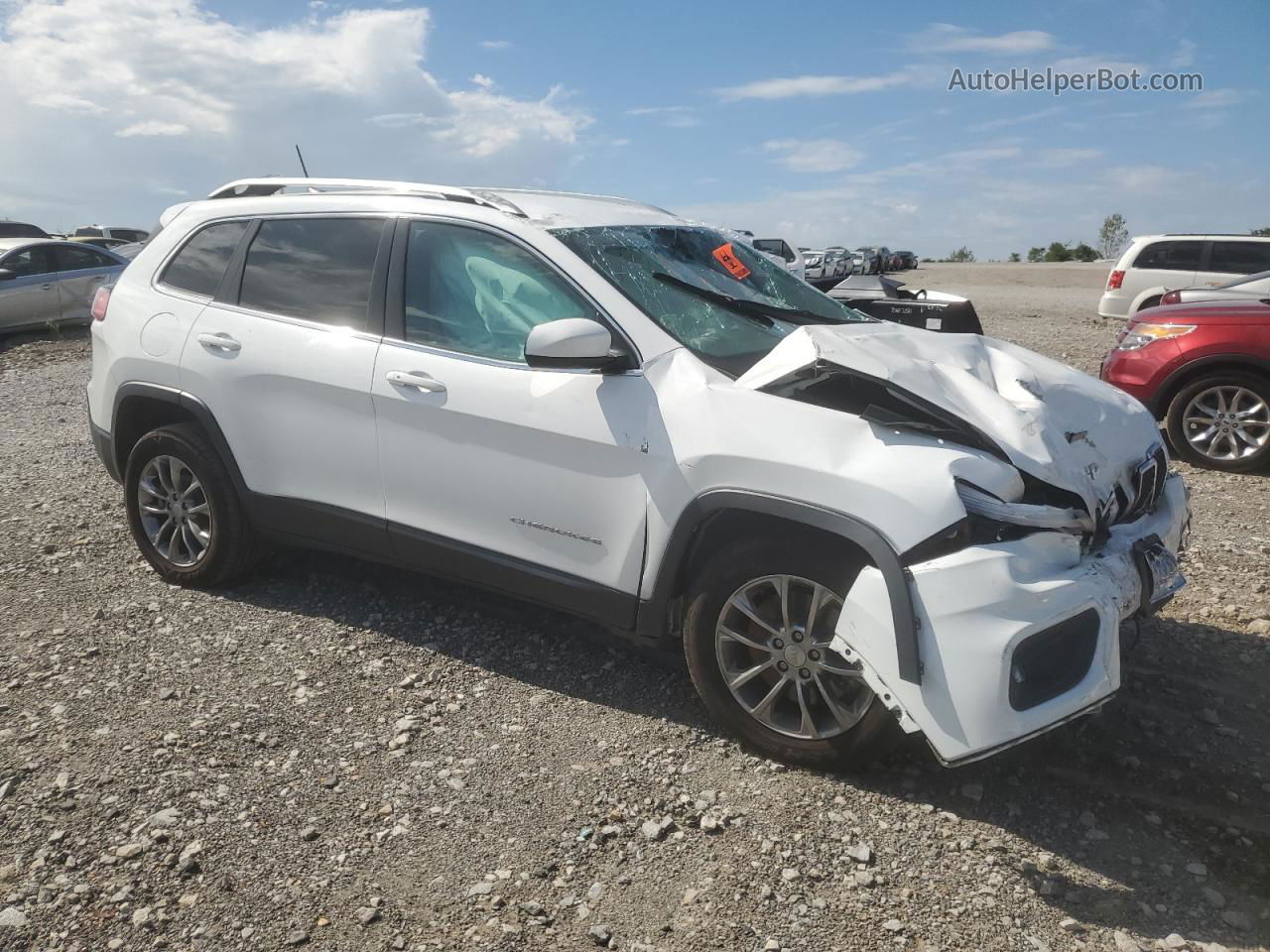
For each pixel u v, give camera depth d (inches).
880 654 108.0
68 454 277.7
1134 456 130.0
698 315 138.7
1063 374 139.9
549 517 134.1
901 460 110.0
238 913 95.3
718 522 125.1
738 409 120.2
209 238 169.5
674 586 126.9
